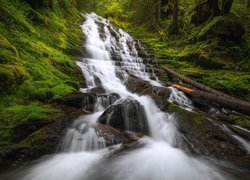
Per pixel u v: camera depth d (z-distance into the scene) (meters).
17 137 5.64
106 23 23.70
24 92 7.15
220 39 15.77
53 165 5.12
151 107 7.70
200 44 16.61
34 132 5.75
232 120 8.20
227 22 15.82
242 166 5.48
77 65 11.20
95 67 11.86
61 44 12.48
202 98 8.93
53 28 13.26
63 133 5.88
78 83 9.59
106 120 6.64
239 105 7.21
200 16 20.03
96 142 5.75
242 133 6.84
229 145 6.13
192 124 6.66
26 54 9.00
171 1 25.50
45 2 14.13
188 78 11.54
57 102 7.25
